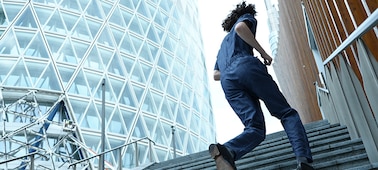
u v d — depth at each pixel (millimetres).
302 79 17938
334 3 6609
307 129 7703
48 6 34719
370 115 3773
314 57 12570
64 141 25094
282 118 3020
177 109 40719
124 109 33062
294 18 16031
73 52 32875
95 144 28328
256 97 3139
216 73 3566
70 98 29422
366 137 3957
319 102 12195
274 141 7109
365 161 3941
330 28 7465
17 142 22031
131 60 38250
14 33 30891
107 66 34750
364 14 5395
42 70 29812
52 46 32000
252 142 2727
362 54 3271
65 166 22359
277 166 4539
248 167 5160
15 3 33250
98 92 32156
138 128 33031
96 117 30156
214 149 2512
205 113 48500
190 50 52938
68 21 35094
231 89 3098
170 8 52844
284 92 29016
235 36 3293
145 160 31391
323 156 4512
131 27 41562
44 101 28484
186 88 45750
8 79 27828
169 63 44688
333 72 5312
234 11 3623
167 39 47188
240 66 3035
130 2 44250
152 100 37281
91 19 37344
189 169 6383
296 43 17141
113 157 28781
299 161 2729
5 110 25125
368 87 3361
